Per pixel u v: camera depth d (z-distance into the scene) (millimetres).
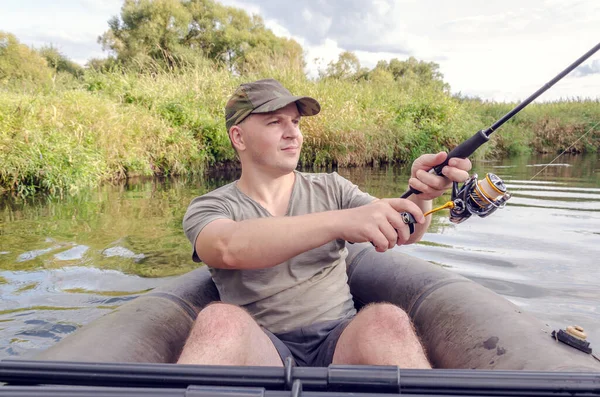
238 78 11586
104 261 3328
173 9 25703
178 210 5145
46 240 3900
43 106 7742
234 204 1768
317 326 1682
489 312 1666
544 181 7113
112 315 1808
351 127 9711
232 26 27703
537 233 3803
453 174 1519
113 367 1031
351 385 957
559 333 1438
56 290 2801
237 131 1783
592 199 5391
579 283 2691
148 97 9961
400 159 10750
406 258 2281
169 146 8828
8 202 5844
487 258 3174
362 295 2285
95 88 10359
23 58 21219
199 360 1302
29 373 1043
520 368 1342
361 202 1786
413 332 1404
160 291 2037
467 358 1546
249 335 1405
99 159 7551
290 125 1742
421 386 952
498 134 12820
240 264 1500
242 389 914
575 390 922
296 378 966
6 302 2631
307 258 1705
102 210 5191
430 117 11930
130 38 25312
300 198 1805
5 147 6598
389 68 30109
